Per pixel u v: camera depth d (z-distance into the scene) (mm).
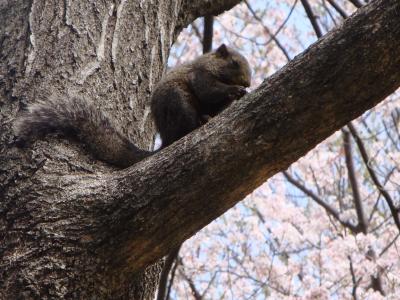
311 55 6301
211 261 19062
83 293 6789
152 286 7789
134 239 6766
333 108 6219
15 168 7469
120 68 8867
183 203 6625
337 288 17547
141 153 7840
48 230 6938
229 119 6594
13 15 9109
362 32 6086
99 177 7238
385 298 16281
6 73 8438
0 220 7145
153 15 9664
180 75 9453
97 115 7945
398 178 18516
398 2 5984
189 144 6707
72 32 8805
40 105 7914
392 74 6066
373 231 19281
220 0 11109
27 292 6695
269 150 6406
